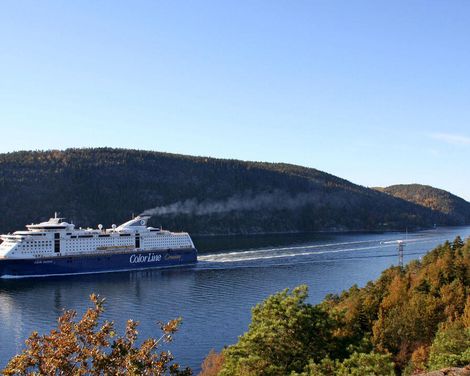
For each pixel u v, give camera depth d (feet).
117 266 556.92
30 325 322.14
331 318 144.87
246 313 349.00
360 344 144.87
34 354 79.36
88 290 441.68
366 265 582.35
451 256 346.95
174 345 276.00
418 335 212.02
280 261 618.85
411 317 214.90
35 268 513.86
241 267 573.33
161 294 419.74
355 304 238.89
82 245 548.72
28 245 517.96
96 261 546.67
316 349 138.92
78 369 80.38
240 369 129.80
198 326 314.96
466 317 213.66
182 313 350.02
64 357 79.46
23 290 440.86
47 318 339.16
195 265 597.11
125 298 403.95
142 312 353.10
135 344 272.92
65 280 497.46
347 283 465.88
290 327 137.69
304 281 476.54
